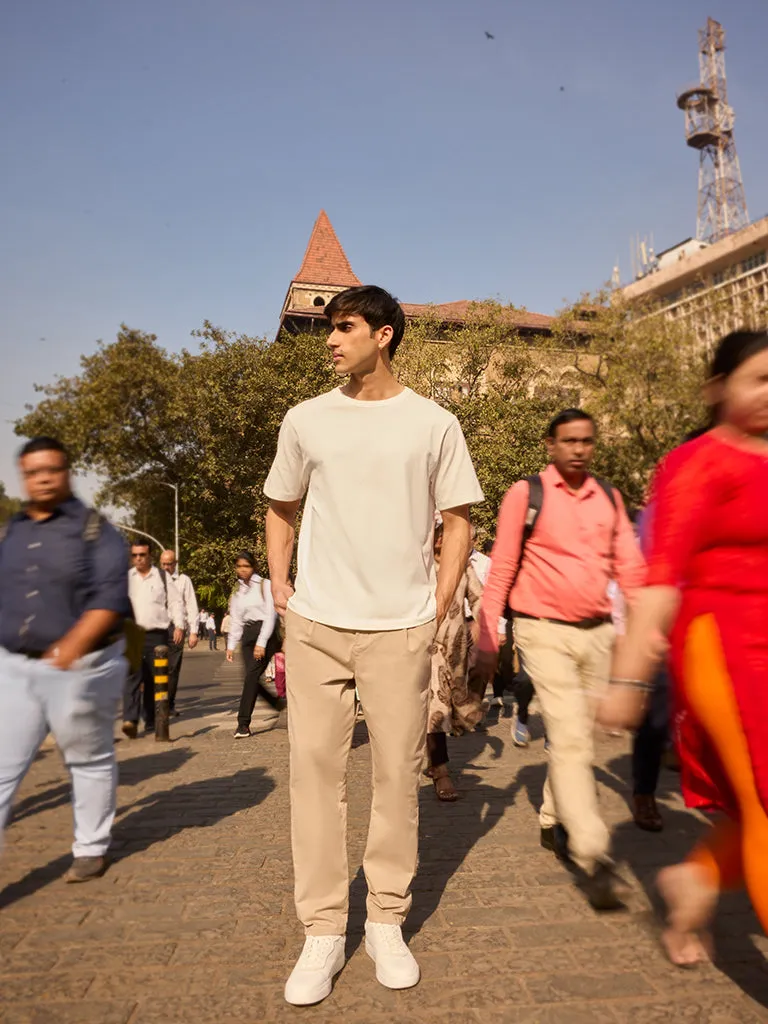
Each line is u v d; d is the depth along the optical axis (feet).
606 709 6.79
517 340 101.50
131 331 145.59
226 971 9.04
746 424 7.14
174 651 31.55
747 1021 7.80
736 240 271.69
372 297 9.30
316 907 8.90
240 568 25.72
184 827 14.92
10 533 11.60
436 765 16.78
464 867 12.42
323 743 9.09
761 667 6.89
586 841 10.30
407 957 8.82
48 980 8.86
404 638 9.02
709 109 334.03
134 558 26.40
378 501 9.09
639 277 332.19
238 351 121.39
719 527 7.08
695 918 7.77
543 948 9.48
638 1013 7.97
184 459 142.61
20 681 11.13
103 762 12.30
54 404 155.94
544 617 11.42
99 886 11.85
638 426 98.22
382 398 9.57
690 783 7.61
